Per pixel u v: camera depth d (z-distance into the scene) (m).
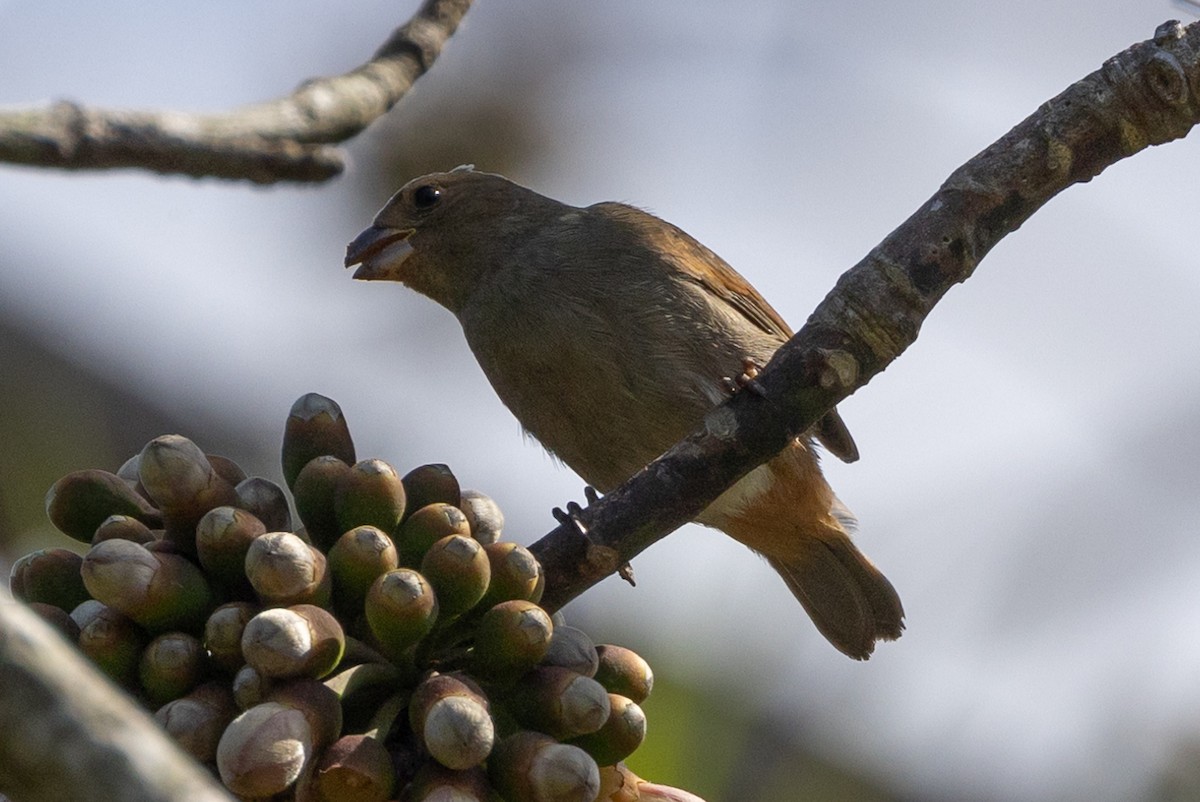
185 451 5.81
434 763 5.38
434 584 5.73
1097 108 6.55
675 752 8.73
